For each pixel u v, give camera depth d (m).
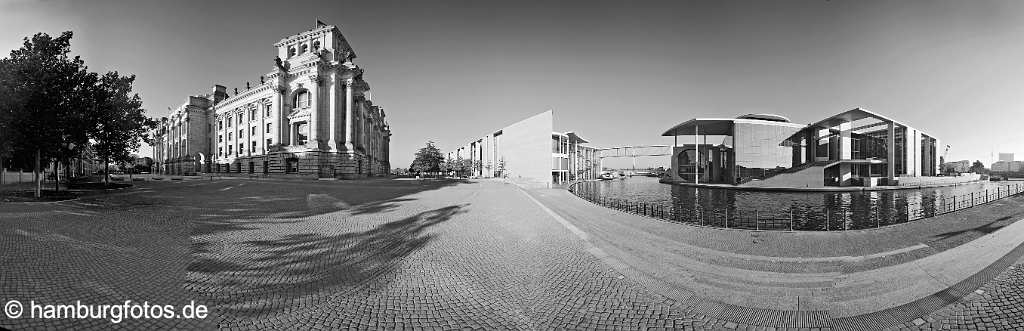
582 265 7.18
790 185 44.09
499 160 76.50
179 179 46.47
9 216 11.80
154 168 96.31
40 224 10.48
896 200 29.78
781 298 5.56
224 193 23.45
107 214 13.00
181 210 14.69
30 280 5.77
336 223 12.10
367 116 73.50
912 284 6.03
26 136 17.28
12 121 16.86
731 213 21.00
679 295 5.69
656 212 17.73
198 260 7.27
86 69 20.06
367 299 5.40
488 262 7.36
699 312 5.10
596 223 12.46
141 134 26.94
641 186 56.38
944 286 5.91
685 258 7.71
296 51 59.78
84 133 20.20
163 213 13.63
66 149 20.58
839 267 7.02
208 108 77.94
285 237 9.68
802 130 54.09
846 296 5.62
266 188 28.52
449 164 99.94
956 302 5.33
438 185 37.06
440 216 13.95
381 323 4.66
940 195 33.59
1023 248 8.00
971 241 8.84
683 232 10.67
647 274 6.64
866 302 5.41
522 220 13.08
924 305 5.27
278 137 57.06
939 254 7.73
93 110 19.92
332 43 57.91
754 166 52.59
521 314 5.00
